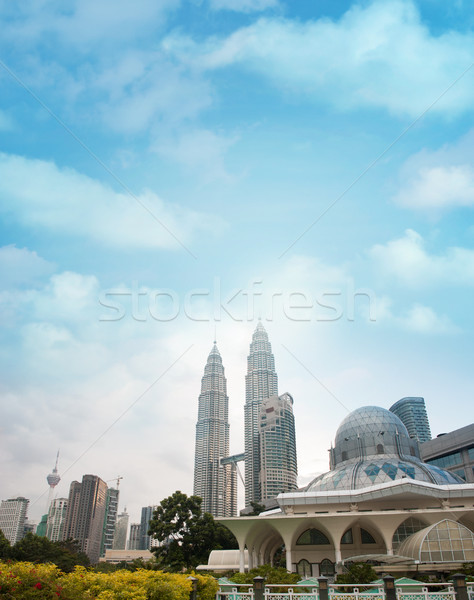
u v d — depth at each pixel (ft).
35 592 65.57
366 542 222.48
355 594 94.43
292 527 208.95
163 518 315.99
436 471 248.11
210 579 105.19
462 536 164.96
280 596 98.07
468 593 91.25
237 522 214.28
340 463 275.18
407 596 92.27
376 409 285.02
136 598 77.97
